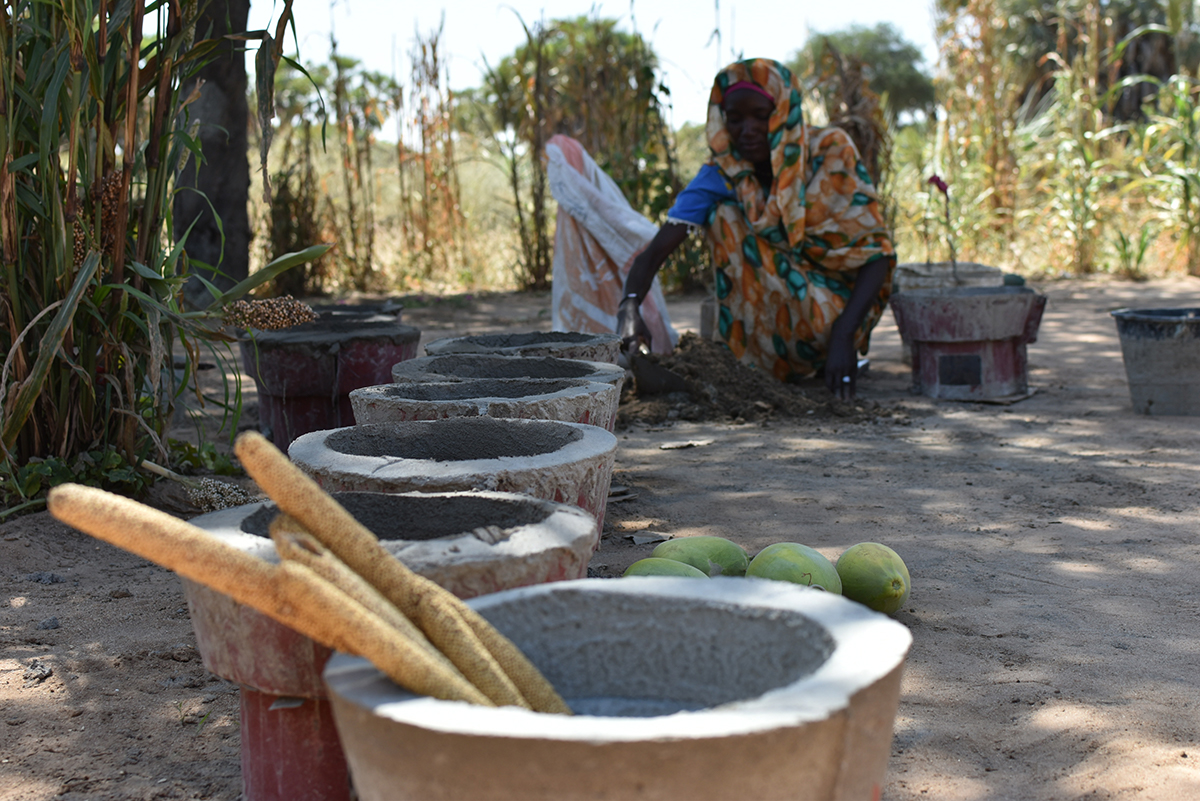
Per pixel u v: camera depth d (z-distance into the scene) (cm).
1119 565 391
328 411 603
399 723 136
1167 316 684
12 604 361
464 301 1420
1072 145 1571
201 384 791
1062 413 696
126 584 385
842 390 749
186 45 461
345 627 150
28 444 464
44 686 296
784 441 629
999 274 916
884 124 1344
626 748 128
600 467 288
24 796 237
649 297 853
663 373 727
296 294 1480
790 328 801
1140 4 2489
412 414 352
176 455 525
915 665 302
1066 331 1049
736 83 775
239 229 1195
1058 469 543
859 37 4309
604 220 814
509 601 183
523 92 1576
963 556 404
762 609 174
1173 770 238
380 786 143
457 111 1767
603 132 1473
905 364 927
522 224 1596
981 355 748
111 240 454
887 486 515
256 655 207
